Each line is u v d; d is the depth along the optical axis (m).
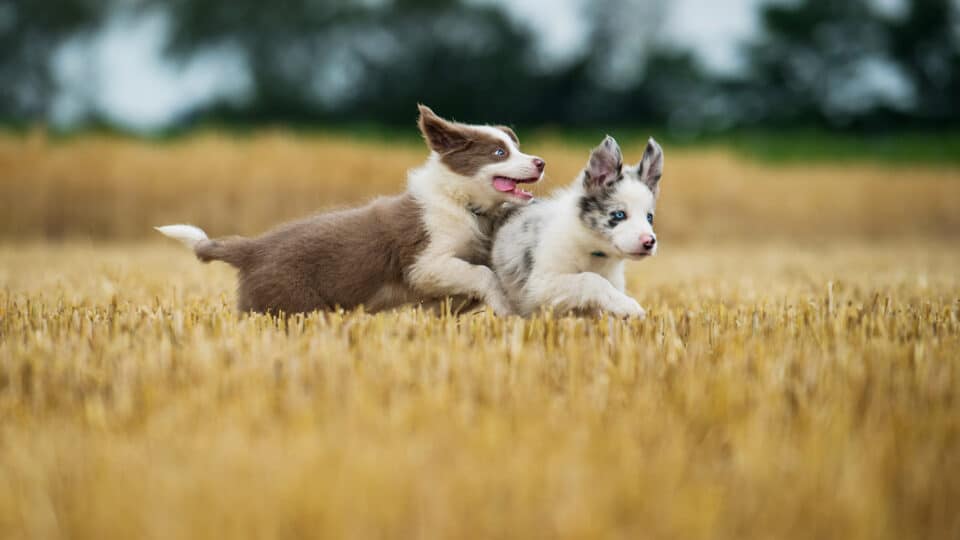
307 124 67.94
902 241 30.80
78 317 7.57
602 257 8.45
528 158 8.85
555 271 8.31
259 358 5.87
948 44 69.69
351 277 8.53
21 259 17.44
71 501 3.73
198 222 28.33
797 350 6.11
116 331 6.71
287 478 3.81
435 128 8.87
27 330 6.94
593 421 4.61
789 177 34.28
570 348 6.04
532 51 71.44
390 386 5.25
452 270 8.46
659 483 3.84
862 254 21.45
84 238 27.84
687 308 9.23
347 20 69.62
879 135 67.19
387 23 70.44
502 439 4.30
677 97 70.12
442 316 7.84
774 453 4.15
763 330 7.11
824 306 8.44
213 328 7.00
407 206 8.75
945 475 3.97
